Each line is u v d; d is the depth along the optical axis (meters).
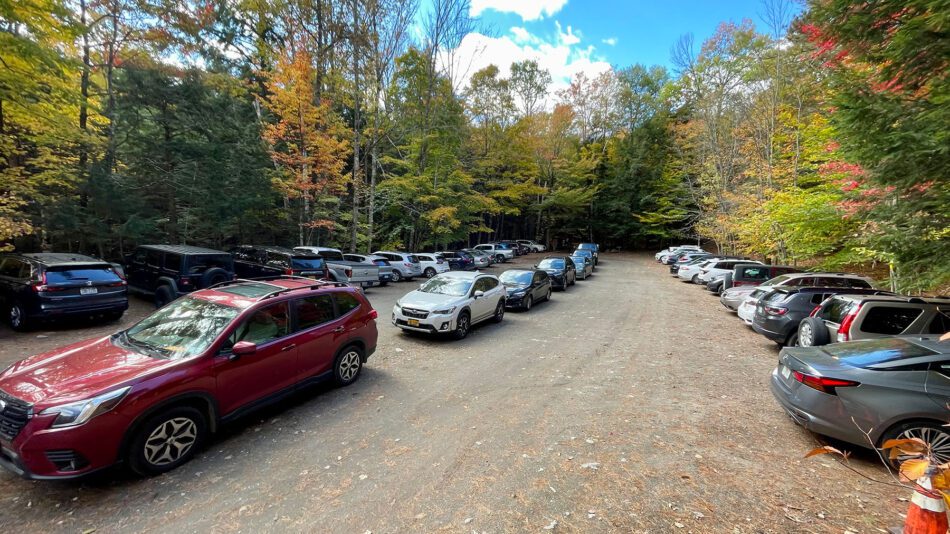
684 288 21.50
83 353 4.20
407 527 3.05
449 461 4.06
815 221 12.05
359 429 4.77
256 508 3.27
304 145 17.77
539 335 10.20
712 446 4.47
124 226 12.90
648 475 3.85
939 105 5.62
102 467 3.38
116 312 8.76
